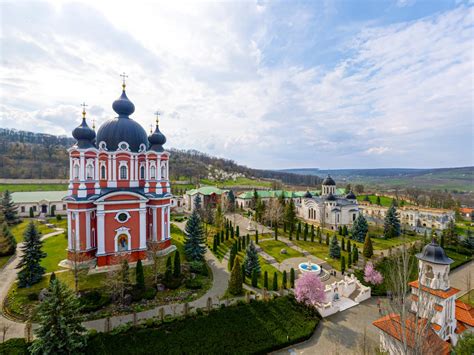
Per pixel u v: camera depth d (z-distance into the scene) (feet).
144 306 110.22
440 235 243.60
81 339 81.15
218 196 372.58
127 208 146.61
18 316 99.81
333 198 291.99
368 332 107.24
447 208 390.83
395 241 237.25
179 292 122.72
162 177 170.40
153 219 163.32
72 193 143.33
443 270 88.22
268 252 195.72
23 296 110.42
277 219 240.94
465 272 178.70
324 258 187.01
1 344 81.56
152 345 88.79
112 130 159.33
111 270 126.21
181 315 102.89
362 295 134.21
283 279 133.49
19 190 360.07
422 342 58.44
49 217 270.67
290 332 102.53
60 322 76.07
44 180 405.18
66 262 142.92
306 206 320.09
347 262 179.42
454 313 91.35
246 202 389.19
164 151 167.94
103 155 153.69
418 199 494.18
